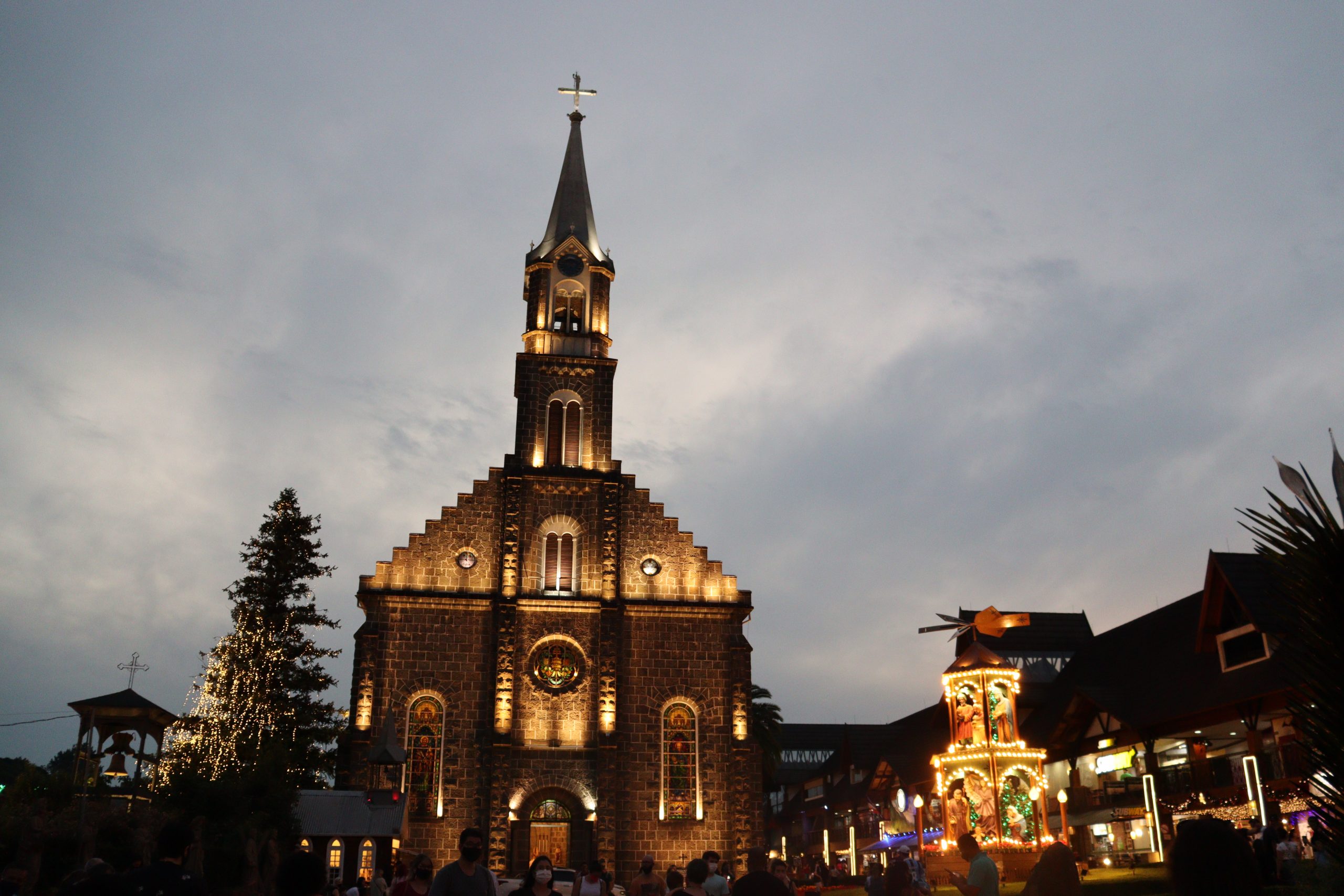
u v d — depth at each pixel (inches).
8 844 1096.2
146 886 410.0
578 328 2466.8
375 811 1696.6
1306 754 284.7
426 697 2103.8
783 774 3860.7
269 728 2225.6
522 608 2166.6
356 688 2059.5
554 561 2229.3
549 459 2313.0
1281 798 1307.8
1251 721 1380.4
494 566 2212.1
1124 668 1888.5
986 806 1396.4
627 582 2236.7
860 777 2920.8
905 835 2233.0
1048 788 1946.4
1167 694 1609.3
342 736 2063.2
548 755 2090.3
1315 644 277.9
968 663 1482.5
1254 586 1461.6
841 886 2062.0
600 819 2036.2
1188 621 1795.0
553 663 2149.4
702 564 2261.3
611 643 2145.7
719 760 2134.6
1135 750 1701.5
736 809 2095.2
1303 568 279.7
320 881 341.4
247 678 2284.7
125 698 1534.2
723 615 2222.0
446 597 2154.3
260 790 1499.8
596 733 2102.6
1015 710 1494.8
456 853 2007.9
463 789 2049.7
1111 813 1702.8
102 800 1371.8
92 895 352.8
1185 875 225.0
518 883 1398.9
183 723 1930.4
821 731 4121.6
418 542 2202.3
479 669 2130.9
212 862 1301.7
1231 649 1502.2
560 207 2561.5
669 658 2186.3
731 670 2188.7
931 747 2351.1
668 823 2085.4
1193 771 1569.9
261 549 2476.6
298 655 2418.8
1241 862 221.6
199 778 1438.2
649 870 762.2
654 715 2150.6
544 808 2066.9
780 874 776.3
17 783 1309.1
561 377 2367.1
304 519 2519.7
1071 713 1830.7
